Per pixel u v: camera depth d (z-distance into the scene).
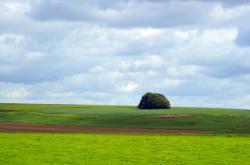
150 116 115.06
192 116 113.56
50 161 47.62
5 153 51.19
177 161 49.38
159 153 54.03
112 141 64.06
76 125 101.38
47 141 62.28
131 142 63.25
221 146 60.50
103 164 46.84
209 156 52.66
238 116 113.00
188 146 60.12
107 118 113.25
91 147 57.41
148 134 78.94
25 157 49.09
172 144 61.88
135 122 106.06
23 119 112.06
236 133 86.06
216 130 91.31
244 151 56.41
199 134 81.38
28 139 64.12
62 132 81.44
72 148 56.22
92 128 94.19
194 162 49.00
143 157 51.19
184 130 91.31
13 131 81.19
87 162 47.66
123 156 51.50
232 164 48.38
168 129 93.56
